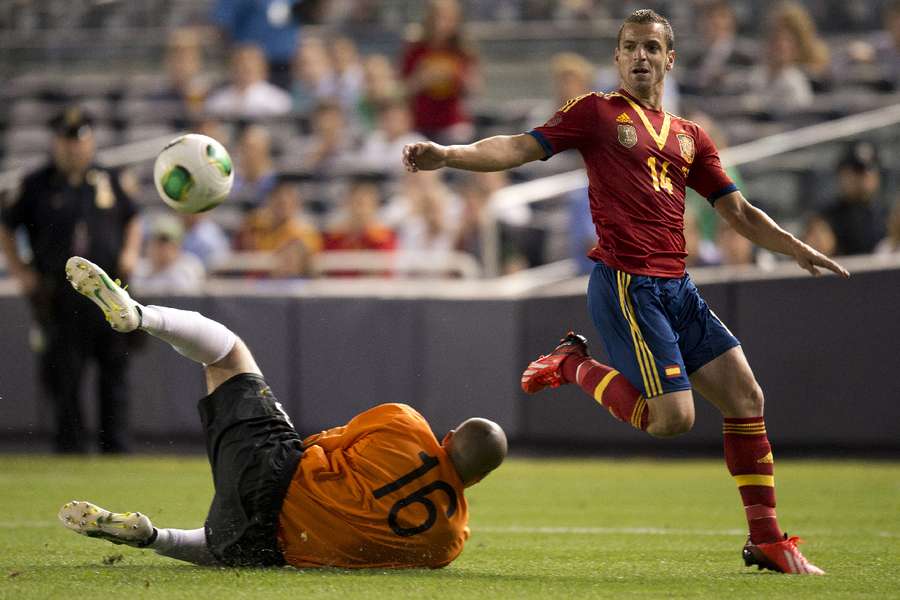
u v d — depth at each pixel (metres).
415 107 55.91
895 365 38.34
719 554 20.73
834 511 28.09
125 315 16.30
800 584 16.75
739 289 40.34
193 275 47.75
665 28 18.86
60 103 67.44
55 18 78.88
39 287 40.75
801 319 39.47
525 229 47.53
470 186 48.53
